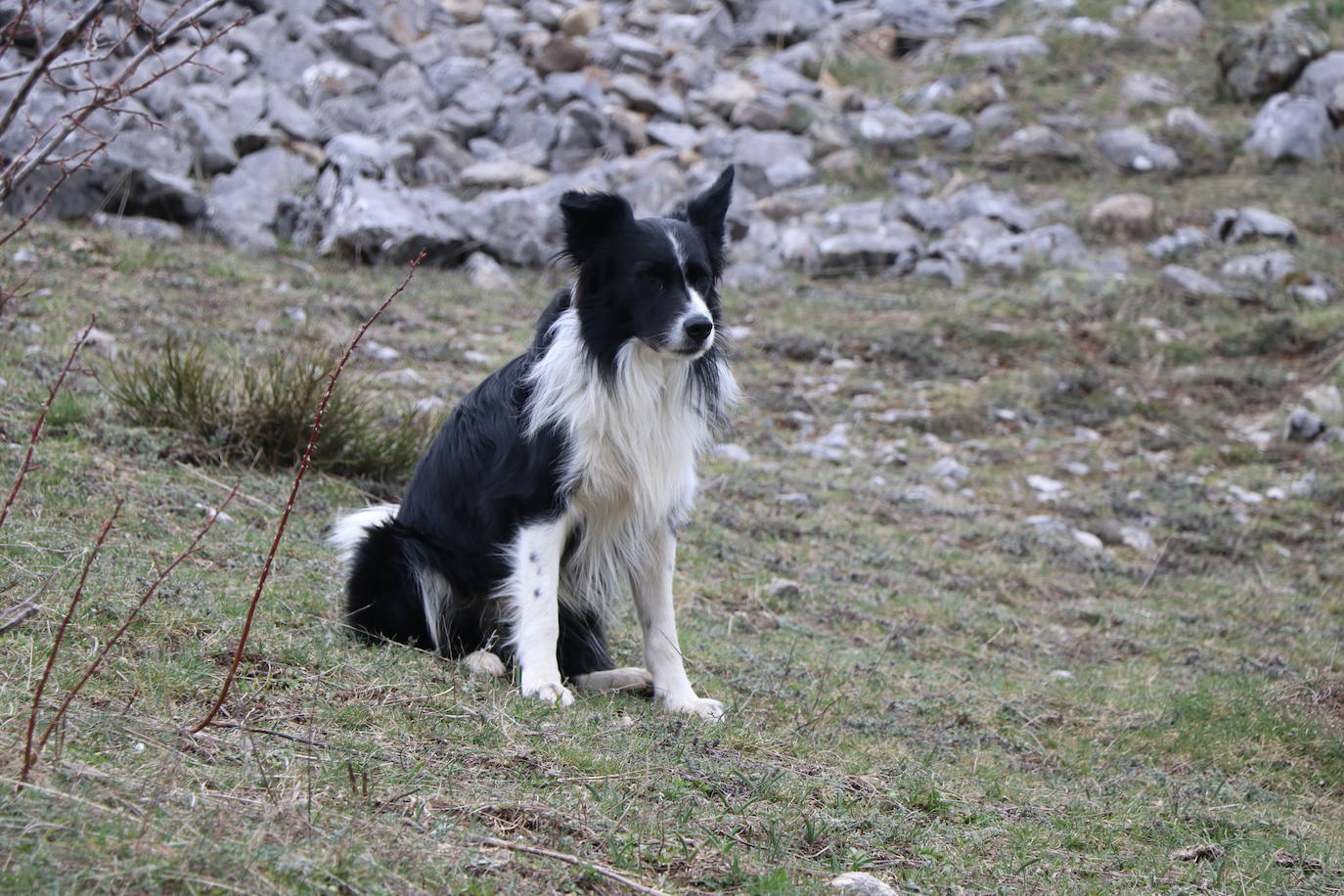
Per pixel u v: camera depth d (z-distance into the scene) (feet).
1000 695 30.01
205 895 13.38
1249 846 21.81
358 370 46.78
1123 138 79.46
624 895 15.56
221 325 48.29
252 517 30.91
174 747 16.78
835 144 79.46
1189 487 48.93
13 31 18.62
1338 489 48.16
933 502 45.32
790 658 28.84
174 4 74.64
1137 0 95.76
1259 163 78.28
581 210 24.38
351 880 14.14
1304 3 90.58
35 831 13.75
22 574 22.36
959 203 73.00
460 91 77.97
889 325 61.57
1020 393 55.77
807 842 18.30
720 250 26.76
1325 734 28.86
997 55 88.94
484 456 25.49
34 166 18.26
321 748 18.01
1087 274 66.03
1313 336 60.44
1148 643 35.50
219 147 66.49
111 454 32.55
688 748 21.39
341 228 61.67
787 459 48.29
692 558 36.55
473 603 26.40
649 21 90.22
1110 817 22.82
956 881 18.02
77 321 43.78
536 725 21.01
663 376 25.05
